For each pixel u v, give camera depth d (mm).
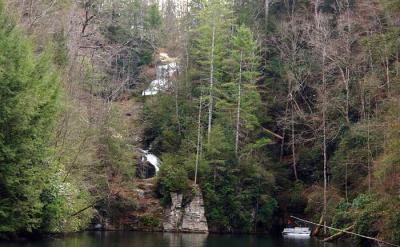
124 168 37938
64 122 28078
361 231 26406
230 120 42500
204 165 39875
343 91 40625
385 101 30562
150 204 39406
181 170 39594
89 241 23359
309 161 42844
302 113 42094
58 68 30922
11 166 17812
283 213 41656
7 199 18156
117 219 37969
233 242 28281
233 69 44625
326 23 45469
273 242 29219
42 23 33000
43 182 20250
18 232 20859
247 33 44156
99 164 35406
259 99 43312
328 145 41188
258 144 40812
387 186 23922
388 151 23922
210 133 40688
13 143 18078
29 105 18141
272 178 40656
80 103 33781
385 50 32938
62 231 25281
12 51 18391
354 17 44125
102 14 52812
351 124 38156
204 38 44219
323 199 36656
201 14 45625
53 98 20453
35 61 21656
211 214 39156
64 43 33312
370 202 27969
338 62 40375
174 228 38531
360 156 34812
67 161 28172
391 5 25531
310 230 37875
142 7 67125
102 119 37219
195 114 45562
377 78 35938
